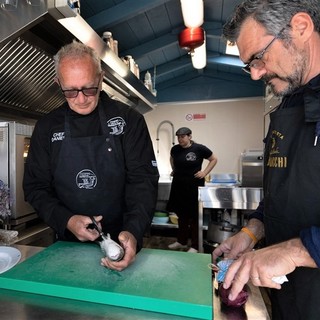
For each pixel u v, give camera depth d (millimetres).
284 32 582
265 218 784
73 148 984
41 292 655
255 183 2518
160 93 4719
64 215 918
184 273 717
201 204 2504
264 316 607
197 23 2148
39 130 1048
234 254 794
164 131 4730
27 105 1859
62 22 1153
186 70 4418
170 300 583
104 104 1052
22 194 1356
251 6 604
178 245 3271
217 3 2480
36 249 965
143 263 782
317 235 484
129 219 869
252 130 4430
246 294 638
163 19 2604
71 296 636
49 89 1835
